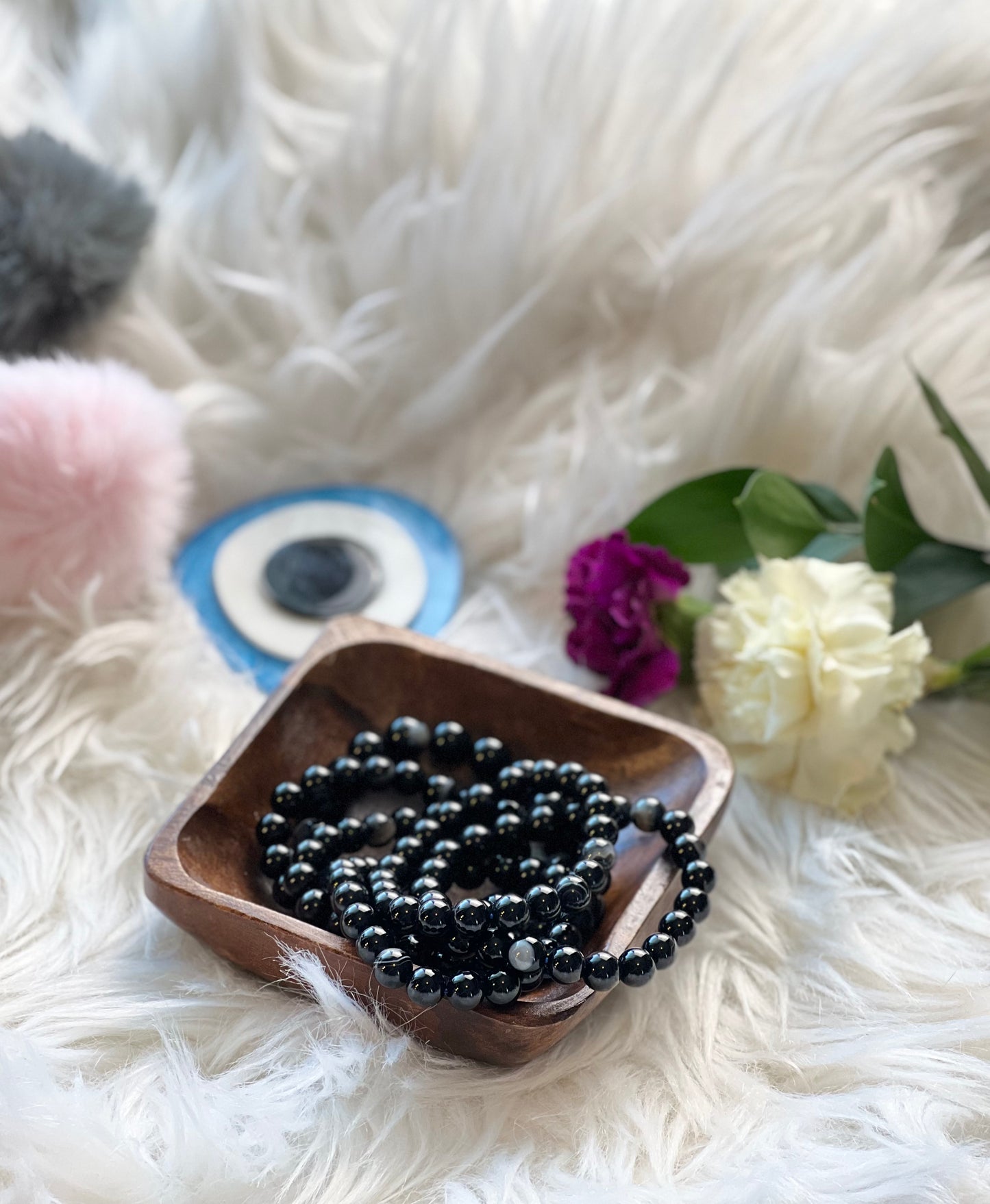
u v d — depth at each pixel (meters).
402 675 0.34
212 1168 0.26
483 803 0.31
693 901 0.29
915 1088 0.28
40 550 0.35
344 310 0.43
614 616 0.34
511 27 0.41
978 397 0.38
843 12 0.42
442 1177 0.27
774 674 0.32
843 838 0.33
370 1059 0.27
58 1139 0.26
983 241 0.40
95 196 0.40
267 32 0.43
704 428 0.39
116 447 0.34
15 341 0.39
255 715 0.32
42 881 0.31
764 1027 0.29
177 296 0.42
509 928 0.27
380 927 0.27
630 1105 0.28
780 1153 0.27
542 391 0.41
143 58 0.44
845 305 0.39
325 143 0.43
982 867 0.32
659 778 0.32
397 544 0.40
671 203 0.41
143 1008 0.29
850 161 0.40
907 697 0.33
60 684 0.35
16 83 0.45
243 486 0.42
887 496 0.34
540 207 0.40
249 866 0.31
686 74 0.40
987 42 0.40
